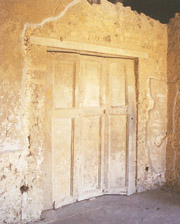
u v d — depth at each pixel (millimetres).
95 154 2678
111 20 2562
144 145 2861
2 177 1953
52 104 2330
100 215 2268
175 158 2947
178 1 3732
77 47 2332
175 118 2953
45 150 2277
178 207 2471
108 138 2727
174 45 2949
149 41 2875
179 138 2893
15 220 2027
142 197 2713
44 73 2180
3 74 1938
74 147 2479
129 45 2701
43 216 2199
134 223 2133
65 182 2449
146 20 2850
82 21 2365
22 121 2047
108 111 2725
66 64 2434
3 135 1950
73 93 2473
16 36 1995
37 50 2127
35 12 2090
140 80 2801
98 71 2670
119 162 2781
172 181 2980
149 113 2891
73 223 2111
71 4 2287
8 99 1969
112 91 2746
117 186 2773
